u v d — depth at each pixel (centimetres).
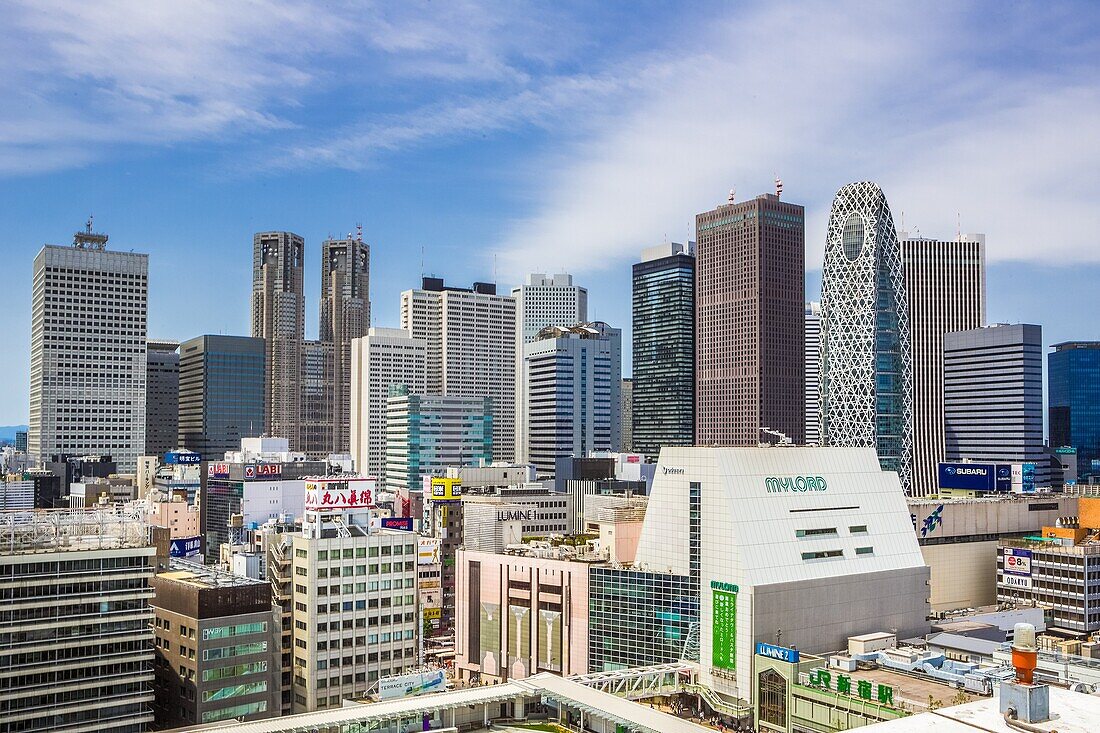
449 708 12838
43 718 18275
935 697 16050
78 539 19688
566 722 13112
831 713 17275
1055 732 3731
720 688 19688
